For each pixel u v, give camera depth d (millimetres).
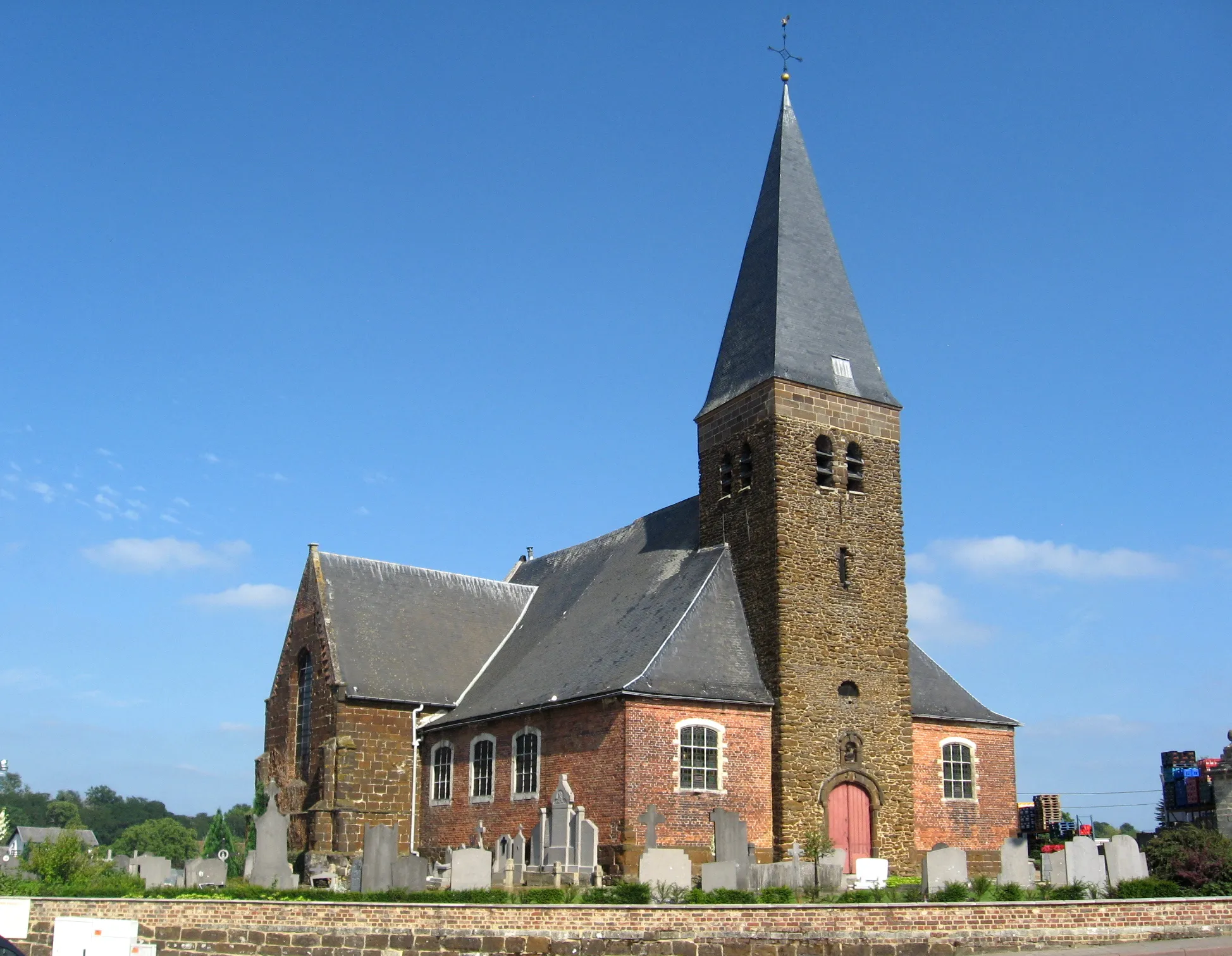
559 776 40438
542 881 34469
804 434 42656
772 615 40875
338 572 51969
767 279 45188
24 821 173250
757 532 42281
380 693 47938
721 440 45031
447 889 31766
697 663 39812
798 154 47781
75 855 45375
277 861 37469
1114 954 23828
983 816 45156
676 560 46125
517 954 25688
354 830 46156
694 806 38156
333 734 47312
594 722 39250
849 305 46156
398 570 53906
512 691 45656
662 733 38281
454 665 51156
